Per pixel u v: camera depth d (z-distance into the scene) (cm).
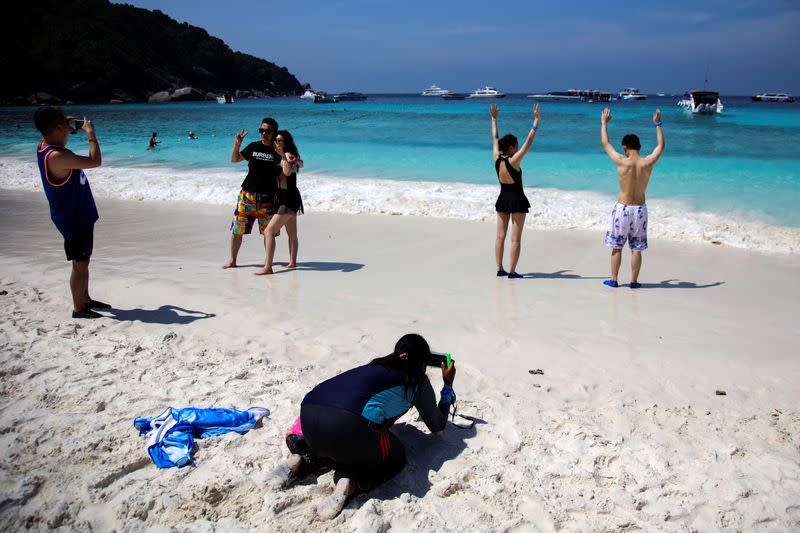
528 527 312
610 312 635
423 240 974
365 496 336
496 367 500
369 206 1241
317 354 520
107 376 471
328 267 811
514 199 733
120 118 4988
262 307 641
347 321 600
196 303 654
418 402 361
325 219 1150
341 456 324
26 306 634
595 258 873
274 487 339
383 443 334
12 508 320
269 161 767
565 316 621
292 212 764
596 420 415
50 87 10188
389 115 4878
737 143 2378
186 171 1783
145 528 310
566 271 803
